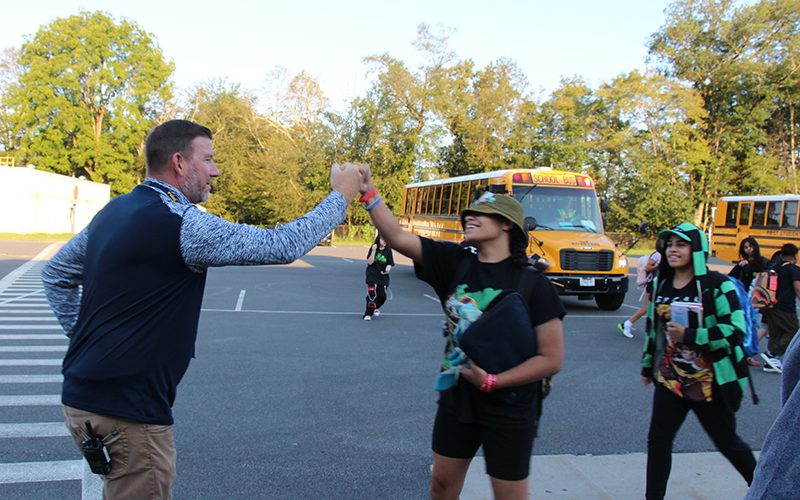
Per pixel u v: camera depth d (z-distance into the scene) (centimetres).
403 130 4791
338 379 723
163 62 5609
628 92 4762
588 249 1369
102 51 5294
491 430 274
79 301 293
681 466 483
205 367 764
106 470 246
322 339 968
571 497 425
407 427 557
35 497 402
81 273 286
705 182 4975
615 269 1386
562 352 277
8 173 3891
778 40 4791
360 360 826
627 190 4847
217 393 651
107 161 5341
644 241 4722
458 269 296
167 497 258
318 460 478
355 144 4828
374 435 535
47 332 949
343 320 1171
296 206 4809
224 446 501
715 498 428
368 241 4909
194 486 427
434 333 1050
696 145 4778
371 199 293
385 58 4703
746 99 4919
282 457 481
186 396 638
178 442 507
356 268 2425
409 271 2461
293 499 411
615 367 836
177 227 244
